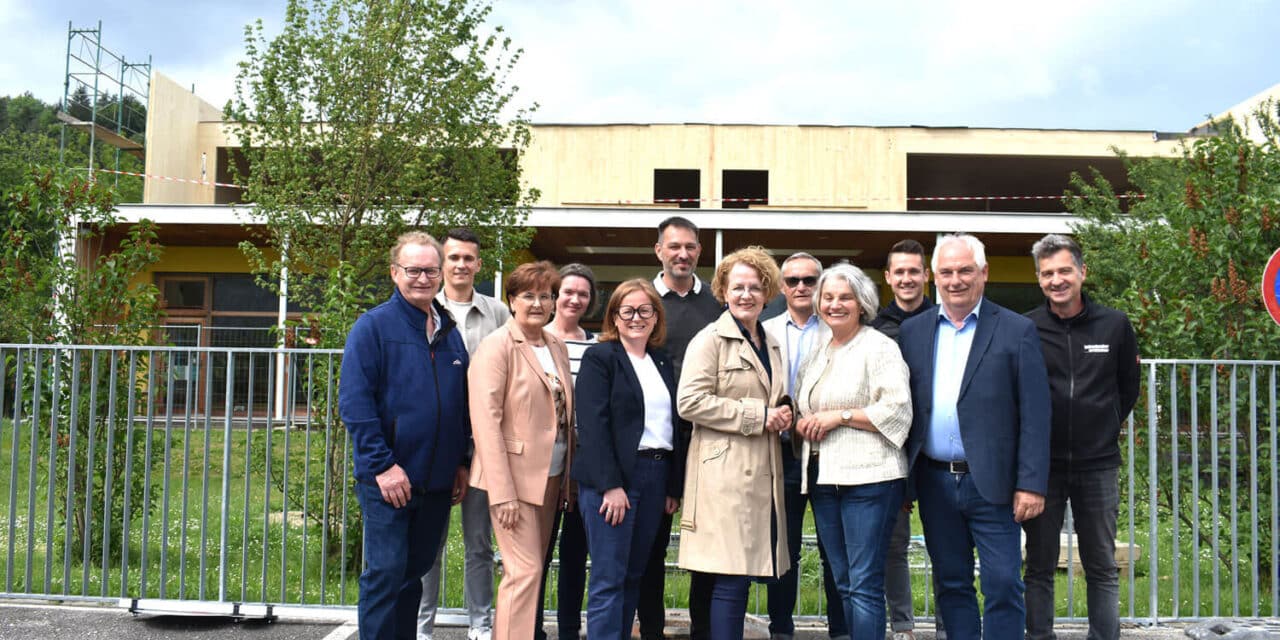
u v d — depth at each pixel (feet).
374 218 34.14
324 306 20.20
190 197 79.00
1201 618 16.38
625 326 12.76
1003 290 69.77
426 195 34.24
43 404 21.27
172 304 66.13
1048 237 13.65
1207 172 21.66
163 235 63.10
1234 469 17.43
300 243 33.94
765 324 14.35
